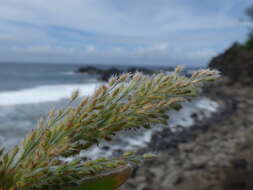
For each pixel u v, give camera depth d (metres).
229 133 17.47
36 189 0.76
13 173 0.76
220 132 17.70
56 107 0.83
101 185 0.89
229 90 37.06
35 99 31.81
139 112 0.79
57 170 0.76
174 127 17.19
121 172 0.93
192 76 0.85
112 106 0.80
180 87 0.81
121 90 0.83
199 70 0.86
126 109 0.79
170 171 11.22
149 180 10.69
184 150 13.29
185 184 10.11
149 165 11.80
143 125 0.79
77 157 0.78
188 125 18.88
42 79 69.94
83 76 86.50
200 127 18.59
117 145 10.82
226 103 29.70
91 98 0.82
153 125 0.79
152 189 10.10
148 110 0.78
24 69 134.00
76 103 0.82
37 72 107.44
